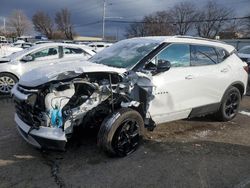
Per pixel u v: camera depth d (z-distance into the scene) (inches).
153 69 197.5
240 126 254.7
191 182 160.4
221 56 251.4
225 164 181.9
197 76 223.8
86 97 175.3
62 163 177.8
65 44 401.4
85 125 177.3
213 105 244.2
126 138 184.7
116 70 184.9
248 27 2682.1
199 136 227.1
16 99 175.0
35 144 173.2
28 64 371.9
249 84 413.4
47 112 167.0
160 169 173.3
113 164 177.8
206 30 2854.3
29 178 161.0
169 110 210.4
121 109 179.2
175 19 2844.5
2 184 154.9
